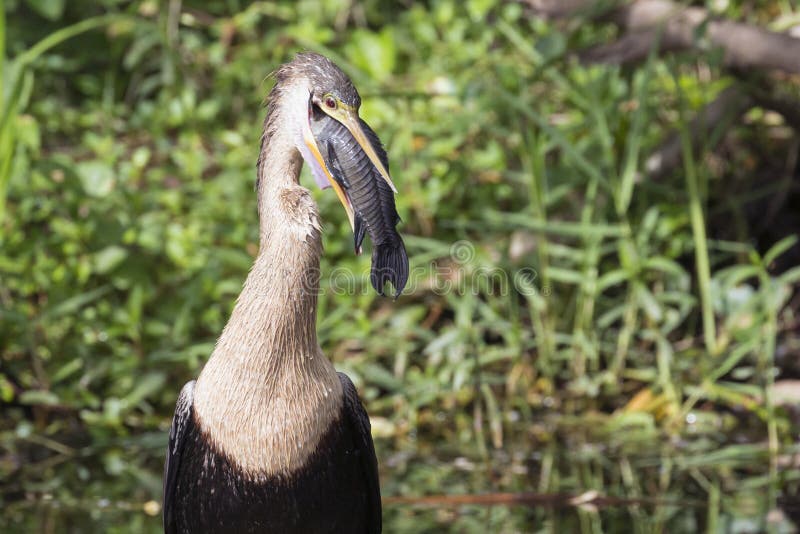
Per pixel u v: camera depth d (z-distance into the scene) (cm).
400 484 966
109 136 1293
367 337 1132
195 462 674
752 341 1088
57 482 973
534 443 1061
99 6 1531
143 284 1160
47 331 1127
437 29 1476
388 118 1273
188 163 1271
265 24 1579
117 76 1537
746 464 1010
